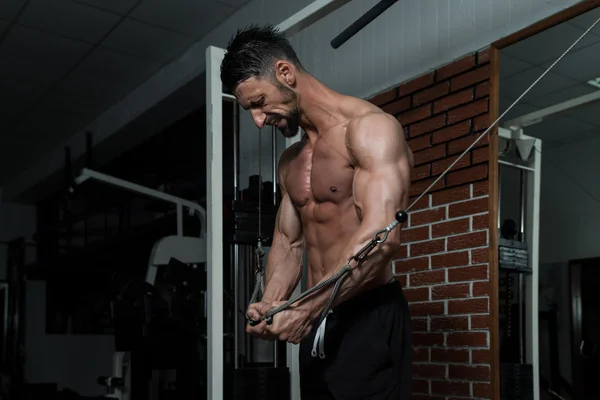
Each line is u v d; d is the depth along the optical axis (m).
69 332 7.67
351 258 1.24
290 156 1.60
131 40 4.66
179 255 4.30
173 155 5.58
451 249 2.74
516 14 2.55
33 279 8.70
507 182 2.53
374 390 1.44
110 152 6.50
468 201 2.68
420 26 3.00
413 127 2.99
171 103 5.14
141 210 6.05
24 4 4.14
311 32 3.70
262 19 3.95
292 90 1.41
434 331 2.77
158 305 3.52
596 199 2.23
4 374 7.59
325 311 1.27
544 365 2.32
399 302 1.52
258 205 2.43
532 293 2.39
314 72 3.64
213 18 4.33
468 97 2.72
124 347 3.61
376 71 3.23
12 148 7.25
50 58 4.97
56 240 8.01
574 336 2.25
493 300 2.52
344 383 1.44
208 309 2.16
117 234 6.44
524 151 2.47
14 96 5.72
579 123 2.29
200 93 4.92
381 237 1.24
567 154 2.32
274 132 2.54
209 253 2.18
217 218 2.20
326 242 1.48
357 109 1.41
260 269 1.68
